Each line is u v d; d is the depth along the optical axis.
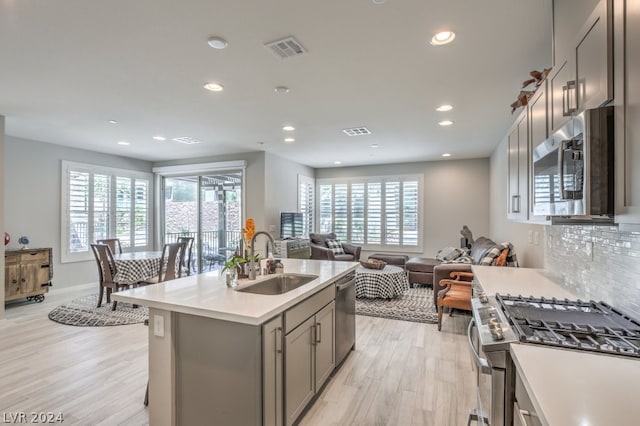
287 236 6.49
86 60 2.47
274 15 1.92
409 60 2.47
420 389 2.52
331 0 1.78
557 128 1.54
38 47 2.28
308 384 2.21
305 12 1.89
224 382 1.79
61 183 5.47
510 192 2.57
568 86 1.37
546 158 1.54
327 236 7.12
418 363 2.95
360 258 7.51
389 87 2.99
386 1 1.79
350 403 2.34
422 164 7.09
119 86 2.97
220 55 2.40
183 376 1.90
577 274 2.07
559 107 1.51
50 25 2.01
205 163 6.54
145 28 2.05
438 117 3.93
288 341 1.95
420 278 5.75
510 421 1.22
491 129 4.47
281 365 1.89
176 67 2.59
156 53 2.37
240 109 3.62
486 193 6.59
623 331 1.29
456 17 1.94
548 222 1.68
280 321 1.88
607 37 1.02
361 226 7.63
